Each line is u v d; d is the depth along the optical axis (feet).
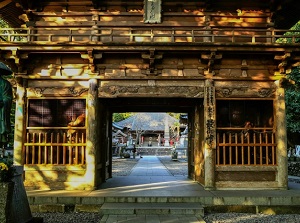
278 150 41.70
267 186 41.06
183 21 45.14
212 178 40.65
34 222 27.68
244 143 42.01
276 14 45.52
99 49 39.75
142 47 39.70
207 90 42.01
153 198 35.27
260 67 42.93
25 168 41.11
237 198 35.37
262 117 43.52
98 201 35.19
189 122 55.26
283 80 41.78
